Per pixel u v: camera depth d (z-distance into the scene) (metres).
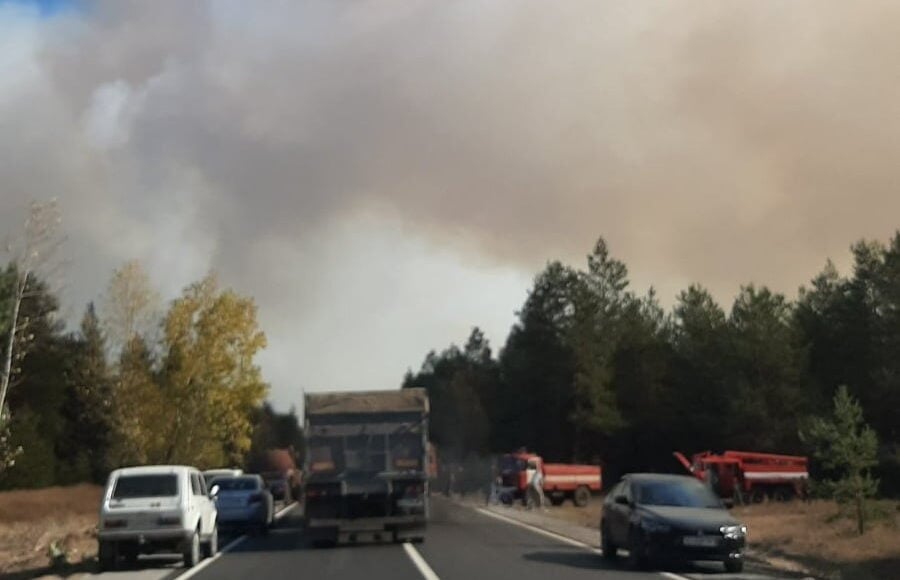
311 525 29.33
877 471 55.06
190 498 25.19
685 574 22.23
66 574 24.31
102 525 24.55
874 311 66.81
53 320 73.19
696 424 68.19
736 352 64.94
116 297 51.50
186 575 22.69
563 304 80.75
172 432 50.88
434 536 32.91
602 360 75.00
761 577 21.95
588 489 56.34
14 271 30.61
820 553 26.48
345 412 30.53
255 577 21.86
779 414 63.91
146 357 51.38
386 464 30.31
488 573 21.83
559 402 78.31
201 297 51.91
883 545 26.94
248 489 35.50
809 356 67.25
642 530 22.84
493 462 60.09
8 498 55.84
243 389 52.12
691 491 24.44
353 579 20.95
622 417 73.56
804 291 74.50
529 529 36.47
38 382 72.25
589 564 24.00
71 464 73.06
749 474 50.56
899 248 64.00
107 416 52.72
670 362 75.19
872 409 62.78
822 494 30.64
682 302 77.44
